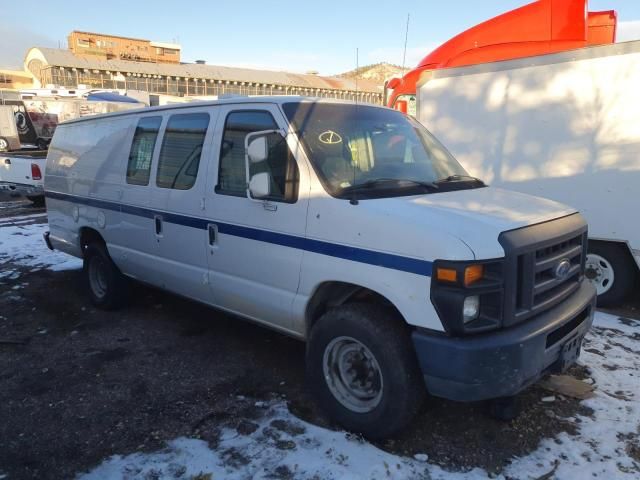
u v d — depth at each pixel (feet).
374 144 13.20
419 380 10.57
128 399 13.21
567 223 11.55
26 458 10.91
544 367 10.49
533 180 20.13
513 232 10.12
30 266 25.95
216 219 13.93
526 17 25.39
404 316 10.20
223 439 11.39
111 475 10.30
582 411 12.24
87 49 229.86
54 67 183.62
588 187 18.85
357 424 11.28
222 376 14.39
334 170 11.98
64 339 17.08
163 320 18.70
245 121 13.47
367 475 10.12
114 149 17.98
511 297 9.90
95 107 87.97
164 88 196.65
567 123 19.03
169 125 15.85
